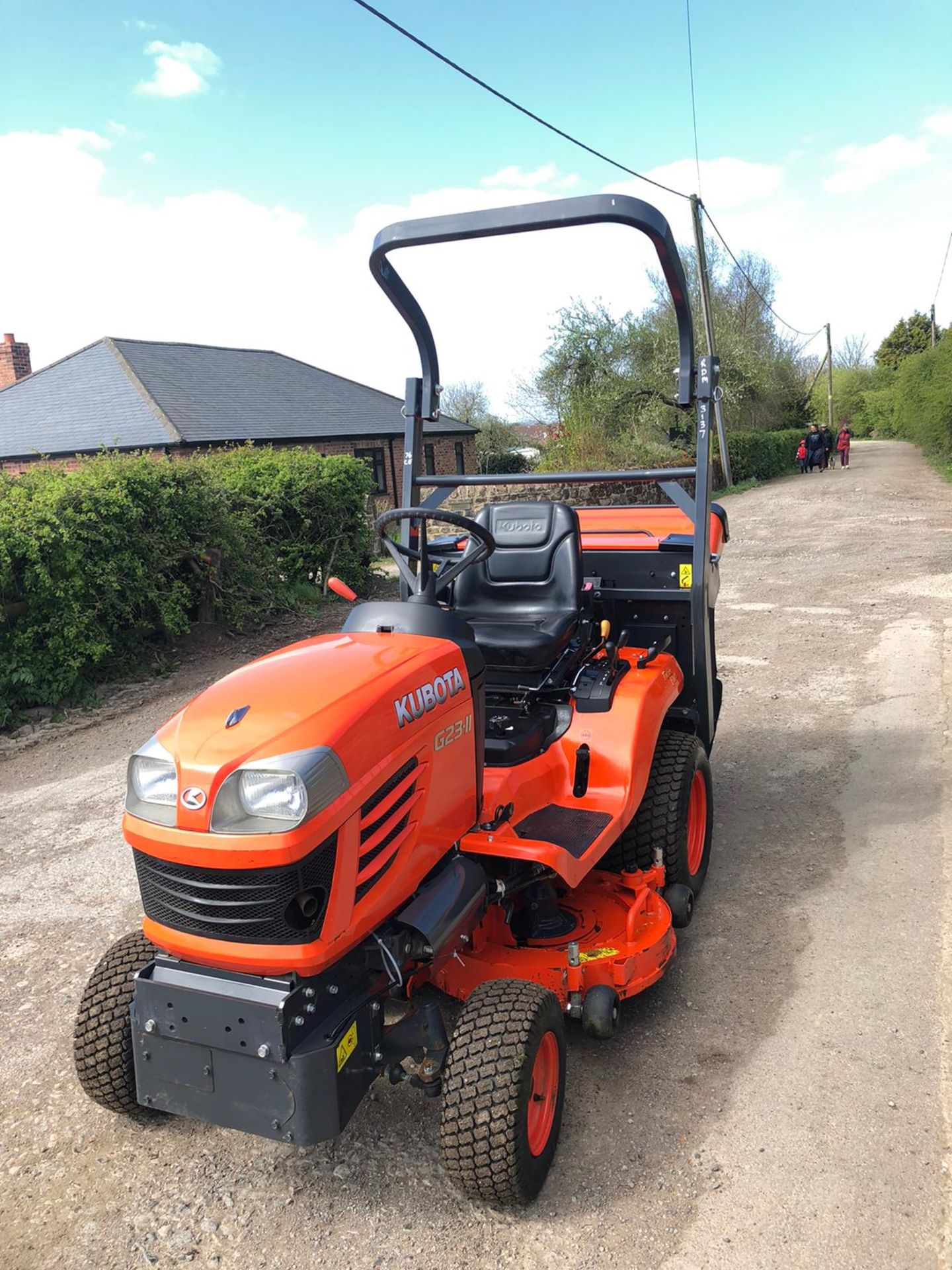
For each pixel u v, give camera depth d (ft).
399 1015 11.93
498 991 8.93
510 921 11.40
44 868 16.92
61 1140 10.12
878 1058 10.53
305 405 72.43
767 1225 8.43
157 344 72.95
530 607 14.02
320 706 8.21
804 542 48.73
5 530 24.86
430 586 10.75
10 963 13.74
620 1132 9.71
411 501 14.60
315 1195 9.16
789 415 138.92
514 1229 8.59
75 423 61.46
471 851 9.75
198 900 7.94
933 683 23.70
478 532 11.09
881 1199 8.63
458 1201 8.99
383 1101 10.44
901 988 11.79
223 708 8.45
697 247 73.15
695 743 14.02
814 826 16.62
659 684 13.34
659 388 91.40
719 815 17.37
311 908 7.81
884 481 82.33
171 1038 8.30
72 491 26.91
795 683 24.77
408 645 9.62
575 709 12.57
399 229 11.78
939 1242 8.13
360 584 42.88
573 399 90.58
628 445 84.89
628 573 15.92
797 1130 9.55
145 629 30.22
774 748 20.44
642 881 11.96
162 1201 9.20
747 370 106.01
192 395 65.46
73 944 14.23
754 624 31.40
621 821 11.23
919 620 30.07
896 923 13.32
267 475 38.83
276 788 7.57
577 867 9.87
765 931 13.37
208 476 32.55
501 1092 8.22
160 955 8.71
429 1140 9.83
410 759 8.71
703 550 14.48
